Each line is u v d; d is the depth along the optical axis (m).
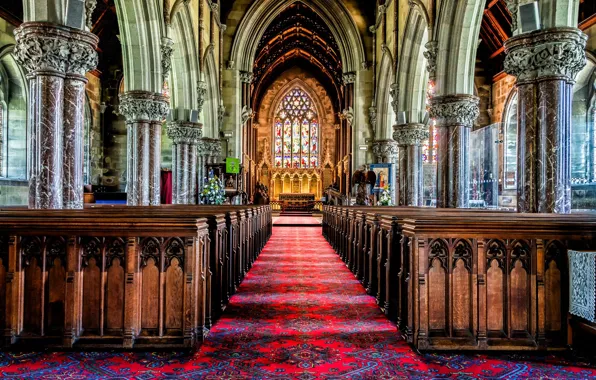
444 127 12.63
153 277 4.75
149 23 12.18
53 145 7.39
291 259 11.68
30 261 4.70
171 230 4.68
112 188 24.92
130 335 4.62
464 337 4.70
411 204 18.31
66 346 4.58
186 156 17.56
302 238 17.72
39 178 7.36
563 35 7.50
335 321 5.85
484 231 4.71
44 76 7.33
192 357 4.48
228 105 23.42
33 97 7.39
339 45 24.03
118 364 4.26
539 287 4.70
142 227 4.66
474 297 4.70
